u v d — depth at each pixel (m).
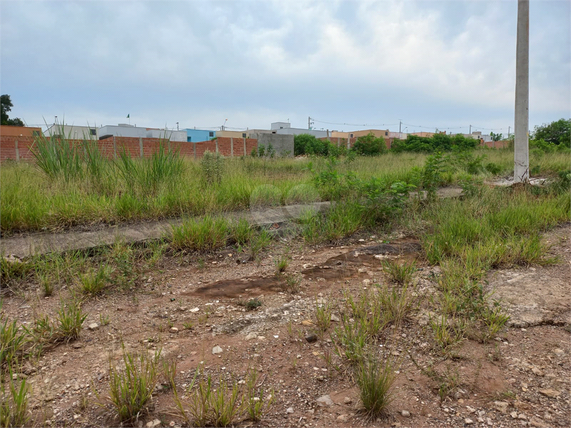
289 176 9.78
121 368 2.19
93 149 7.46
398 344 2.45
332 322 2.75
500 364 2.24
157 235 4.73
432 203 6.39
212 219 5.14
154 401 1.91
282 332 2.64
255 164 12.46
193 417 1.79
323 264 4.19
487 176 10.51
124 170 7.10
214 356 2.34
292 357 2.32
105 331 2.66
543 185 7.73
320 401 1.93
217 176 7.97
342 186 7.03
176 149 8.28
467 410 1.87
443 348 2.39
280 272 3.92
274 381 2.09
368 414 1.83
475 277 3.36
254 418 1.79
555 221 5.57
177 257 4.31
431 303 2.96
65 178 6.75
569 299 3.06
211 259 4.34
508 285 3.38
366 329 2.50
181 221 5.32
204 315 2.93
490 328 2.55
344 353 2.31
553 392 1.98
